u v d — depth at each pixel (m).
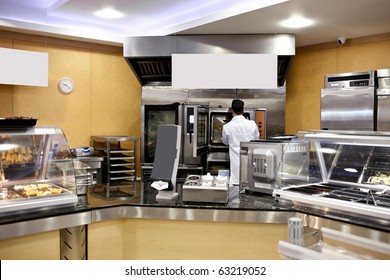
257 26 4.33
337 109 4.48
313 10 3.69
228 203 2.77
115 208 2.72
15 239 2.37
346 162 3.01
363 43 4.67
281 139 3.30
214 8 4.38
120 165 5.04
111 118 5.67
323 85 5.07
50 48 5.07
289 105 5.50
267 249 2.66
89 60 5.42
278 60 4.88
